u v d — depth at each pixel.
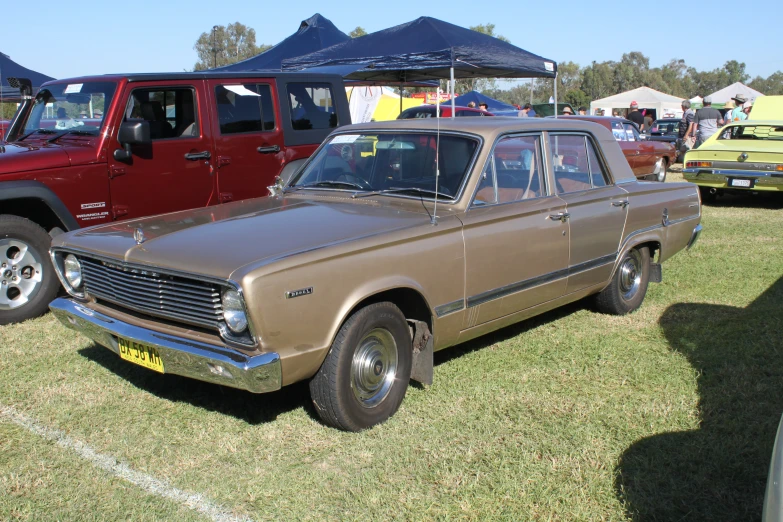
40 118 6.50
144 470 3.26
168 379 4.33
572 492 3.06
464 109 17.42
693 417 3.79
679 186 5.98
